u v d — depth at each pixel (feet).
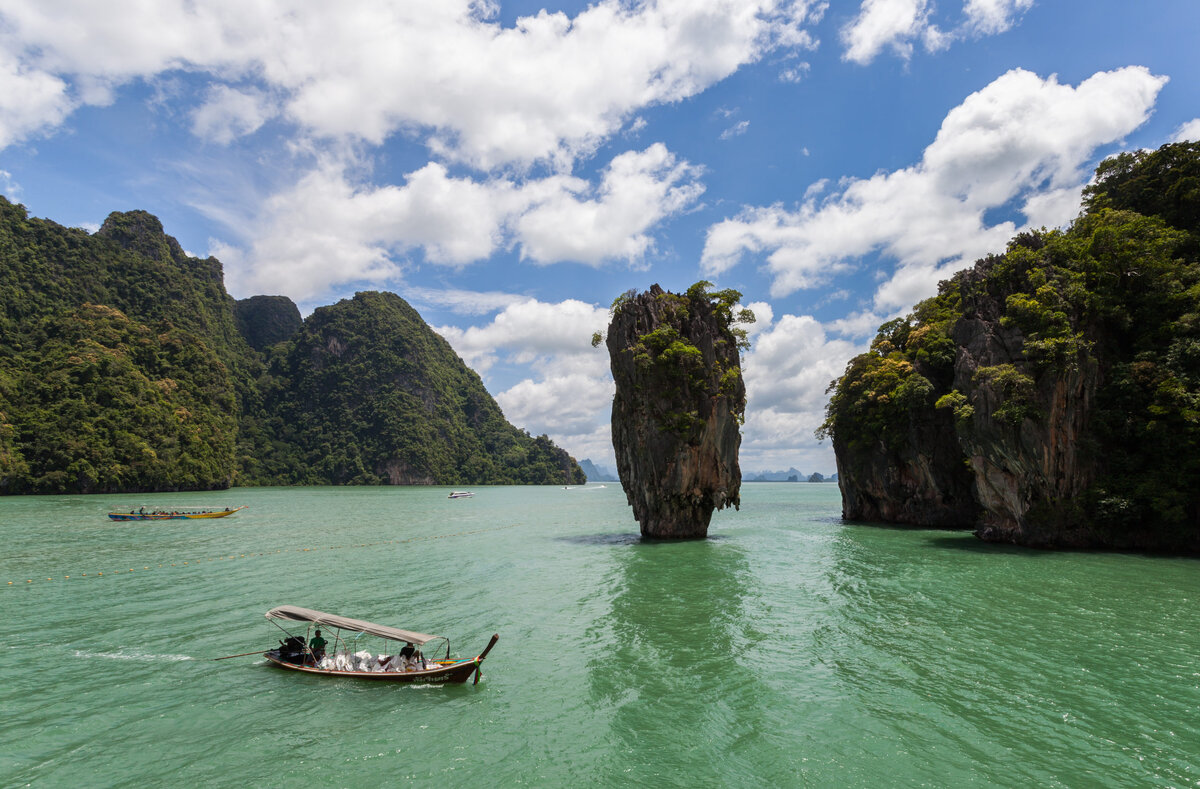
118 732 46.93
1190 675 57.00
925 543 144.05
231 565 121.19
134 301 591.37
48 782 39.96
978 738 45.11
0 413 351.05
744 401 164.35
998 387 131.54
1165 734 45.52
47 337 439.22
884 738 45.21
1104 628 71.77
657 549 140.77
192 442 447.83
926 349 177.37
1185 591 90.48
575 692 54.29
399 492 515.50
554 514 265.95
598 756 43.09
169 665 61.52
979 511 171.12
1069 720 47.88
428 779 40.27
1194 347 123.75
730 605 84.79
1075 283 136.67
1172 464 122.52
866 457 198.49
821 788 38.78
